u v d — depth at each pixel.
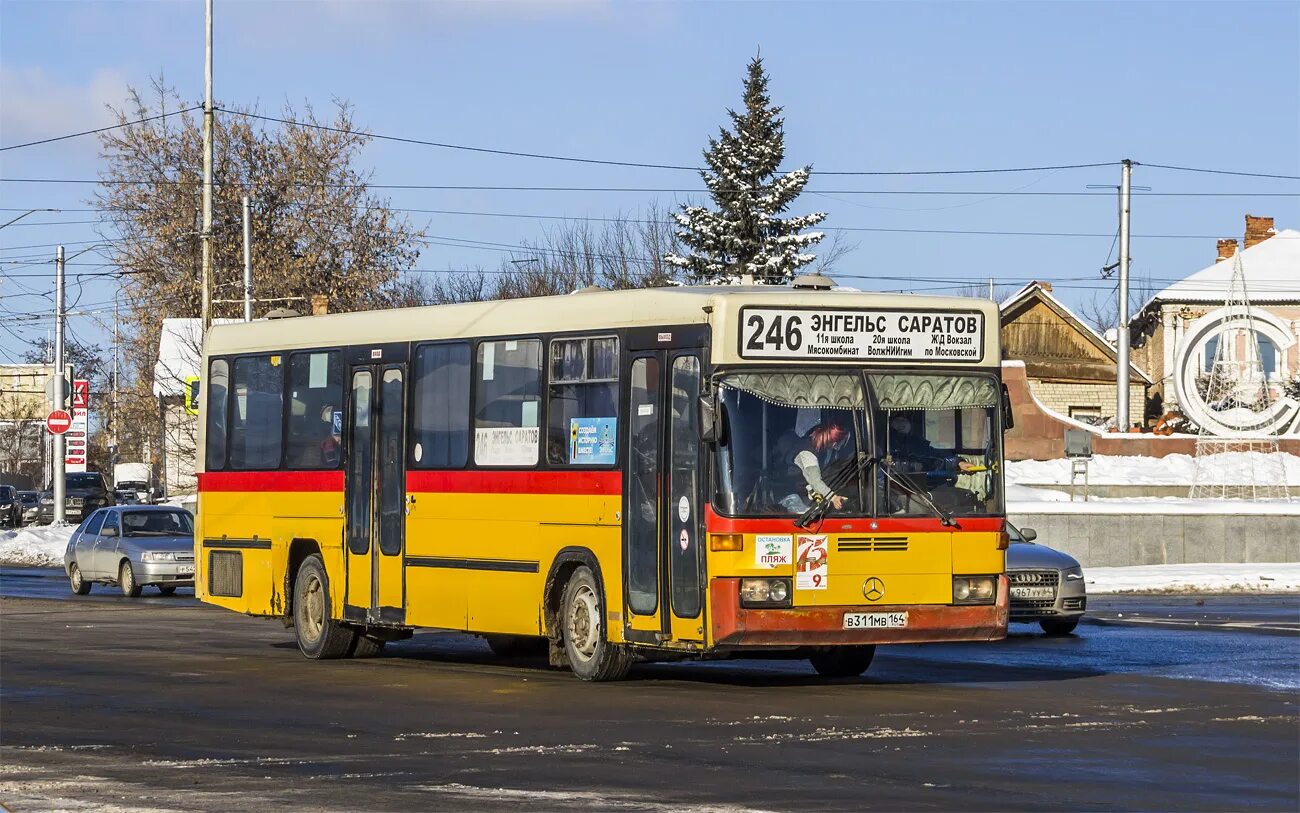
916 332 15.61
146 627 24.44
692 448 15.26
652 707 14.73
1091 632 23.08
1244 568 34.84
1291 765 11.48
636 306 16.03
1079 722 13.66
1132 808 9.90
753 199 61.00
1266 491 43.44
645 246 78.25
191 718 14.27
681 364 15.50
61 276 55.22
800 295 15.27
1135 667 18.34
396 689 16.36
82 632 23.52
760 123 61.62
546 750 12.26
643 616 15.74
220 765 11.68
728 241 60.81
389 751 12.29
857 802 10.08
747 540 14.84
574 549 16.55
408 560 18.66
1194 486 42.91
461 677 17.52
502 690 16.17
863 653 17.30
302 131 73.31
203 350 22.64
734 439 14.94
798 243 60.88
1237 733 13.02
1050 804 10.02
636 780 10.92
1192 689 16.09
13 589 35.22
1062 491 44.12
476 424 17.86
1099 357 73.25
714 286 15.95
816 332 15.30
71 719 14.24
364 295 72.69
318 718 14.20
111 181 70.50
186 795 10.46
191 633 23.45
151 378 69.69
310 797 10.36
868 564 15.15
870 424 15.34
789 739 12.75
